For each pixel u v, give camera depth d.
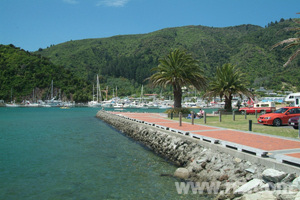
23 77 158.38
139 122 25.34
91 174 11.41
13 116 59.69
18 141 20.94
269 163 8.09
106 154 15.80
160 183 10.05
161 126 19.23
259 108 38.81
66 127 33.47
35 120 46.62
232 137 12.85
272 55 199.75
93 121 44.69
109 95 193.75
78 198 8.70
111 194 8.98
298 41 18.47
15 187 9.79
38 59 176.62
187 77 34.09
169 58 34.38
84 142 20.64
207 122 23.28
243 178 8.45
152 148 17.62
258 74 178.00
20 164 13.25
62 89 165.38
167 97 180.50
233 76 39.12
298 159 7.50
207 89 40.12
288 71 174.50
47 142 20.47
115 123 34.34
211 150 11.30
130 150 17.20
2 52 174.38
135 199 8.48
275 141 11.52
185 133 14.80
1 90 147.25
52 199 8.63
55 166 12.82
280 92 144.50
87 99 168.62
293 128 17.70
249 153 9.33
